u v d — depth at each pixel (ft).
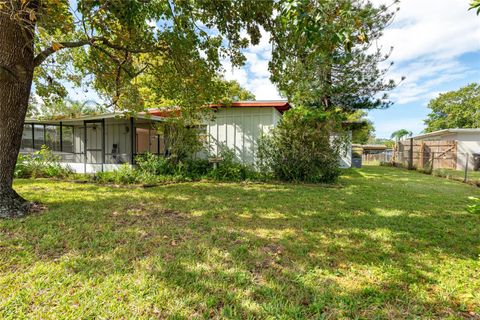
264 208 15.38
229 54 20.08
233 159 32.14
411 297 6.61
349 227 12.05
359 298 6.50
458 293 6.82
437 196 19.79
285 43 15.17
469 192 21.77
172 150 28.27
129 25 15.58
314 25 8.07
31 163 28.53
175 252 8.87
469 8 7.08
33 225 11.32
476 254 9.23
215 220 12.83
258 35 16.89
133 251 8.84
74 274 7.23
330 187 23.59
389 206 16.26
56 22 11.46
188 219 12.92
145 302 6.10
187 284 6.89
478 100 91.40
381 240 10.48
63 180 25.66
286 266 8.12
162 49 19.30
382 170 44.27
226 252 8.98
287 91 19.85
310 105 38.45
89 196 18.04
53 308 5.80
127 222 12.17
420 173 38.70
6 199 12.87
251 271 7.74
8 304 5.87
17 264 7.76
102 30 16.52
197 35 18.70
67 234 10.31
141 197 17.97
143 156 29.84
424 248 9.73
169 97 23.03
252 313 5.84
